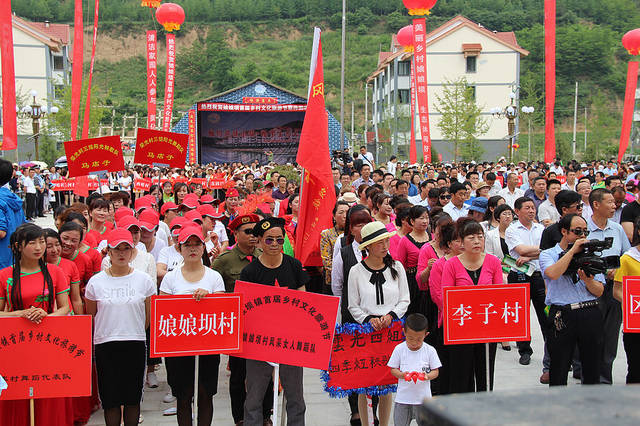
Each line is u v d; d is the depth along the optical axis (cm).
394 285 584
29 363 498
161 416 654
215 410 679
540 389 142
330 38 9750
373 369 575
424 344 546
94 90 4466
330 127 4225
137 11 10712
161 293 568
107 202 813
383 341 577
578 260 580
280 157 4553
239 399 621
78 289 598
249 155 4538
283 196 1421
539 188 1081
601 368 710
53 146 4278
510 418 121
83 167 1045
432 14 9050
